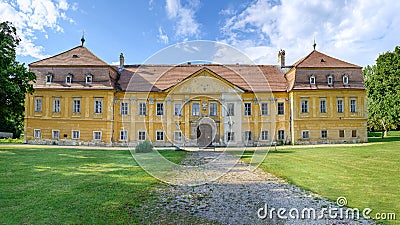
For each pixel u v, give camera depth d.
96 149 21.22
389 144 22.59
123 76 31.64
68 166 11.24
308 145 26.80
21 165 11.39
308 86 30.00
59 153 16.98
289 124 30.47
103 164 11.90
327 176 9.28
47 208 5.59
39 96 28.91
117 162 12.61
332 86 30.11
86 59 29.91
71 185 7.64
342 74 30.45
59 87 28.80
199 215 5.38
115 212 5.45
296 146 25.02
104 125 28.64
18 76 21.23
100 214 5.31
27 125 28.61
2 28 20.80
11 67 20.80
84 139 28.58
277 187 7.64
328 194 6.96
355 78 30.50
